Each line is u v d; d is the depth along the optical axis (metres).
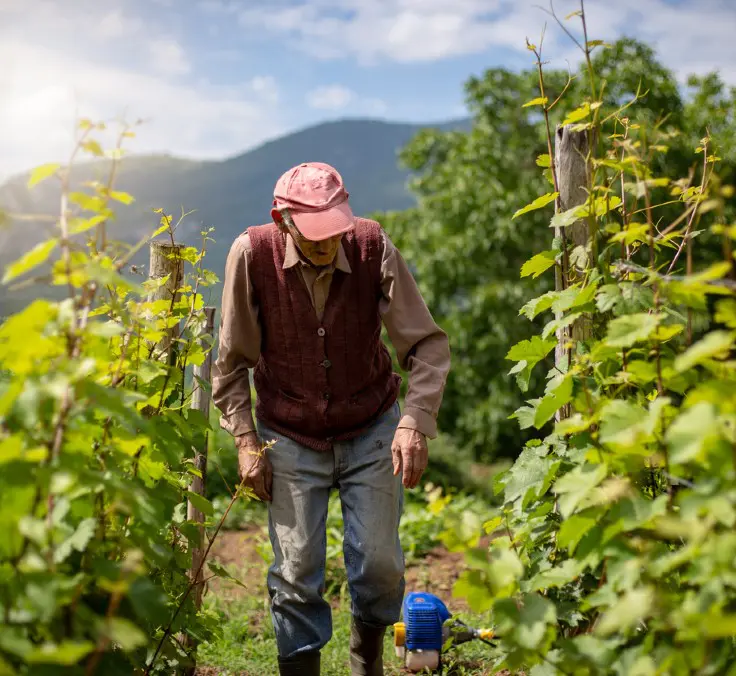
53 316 1.59
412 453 2.84
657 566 1.65
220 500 7.40
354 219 3.00
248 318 2.91
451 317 19.78
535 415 2.18
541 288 18.94
